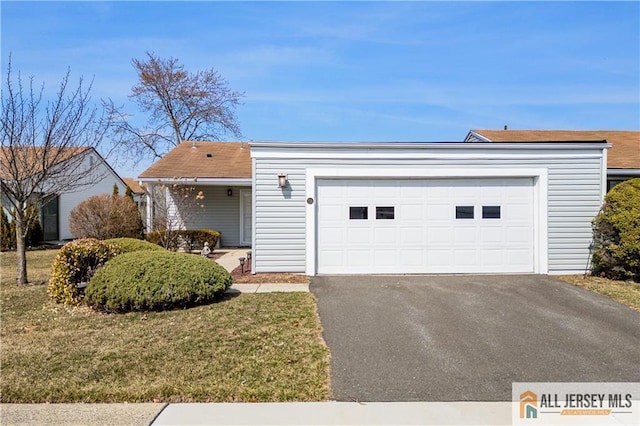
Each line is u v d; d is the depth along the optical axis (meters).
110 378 3.89
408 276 8.82
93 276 6.58
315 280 8.44
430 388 3.76
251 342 4.86
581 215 9.01
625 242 8.05
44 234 18.30
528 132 15.67
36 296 7.41
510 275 8.88
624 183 8.66
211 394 3.59
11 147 8.10
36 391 3.62
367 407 3.40
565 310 6.25
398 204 9.03
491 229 9.04
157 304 6.17
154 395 3.56
